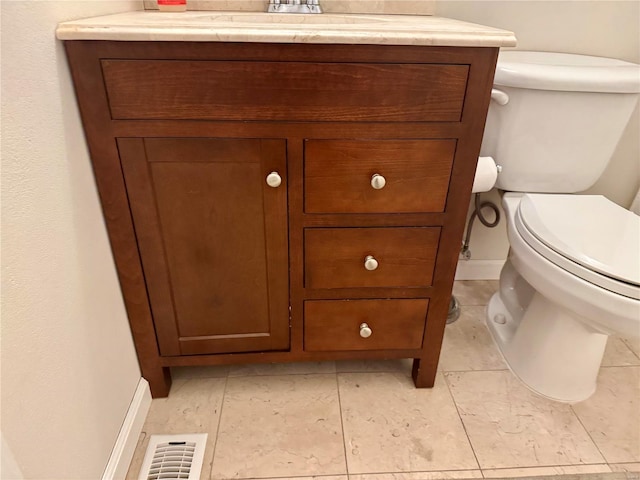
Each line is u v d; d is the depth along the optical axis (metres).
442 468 0.97
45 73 0.66
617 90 1.07
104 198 0.85
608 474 0.97
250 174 0.86
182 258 0.94
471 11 1.26
